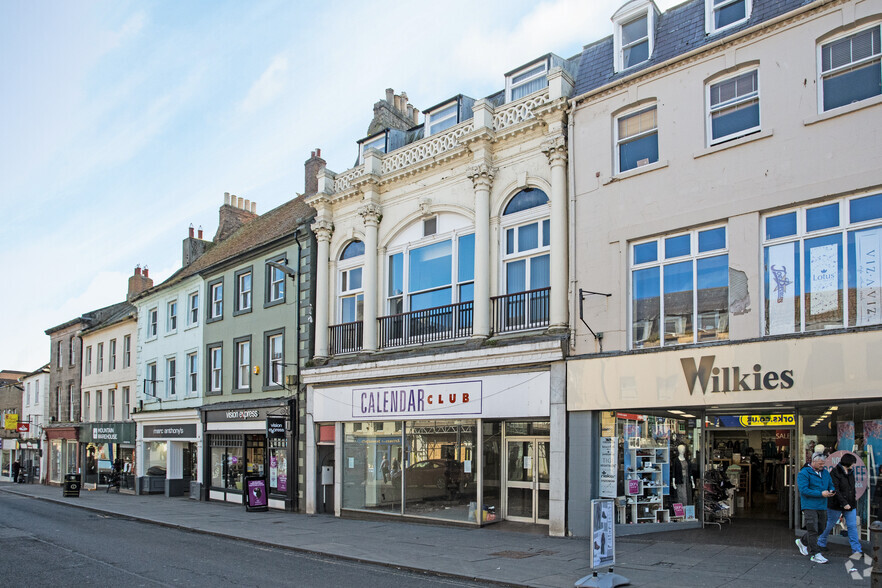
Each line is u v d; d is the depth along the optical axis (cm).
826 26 1139
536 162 1546
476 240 1612
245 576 1014
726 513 1398
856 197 1092
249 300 2481
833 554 1030
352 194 1978
